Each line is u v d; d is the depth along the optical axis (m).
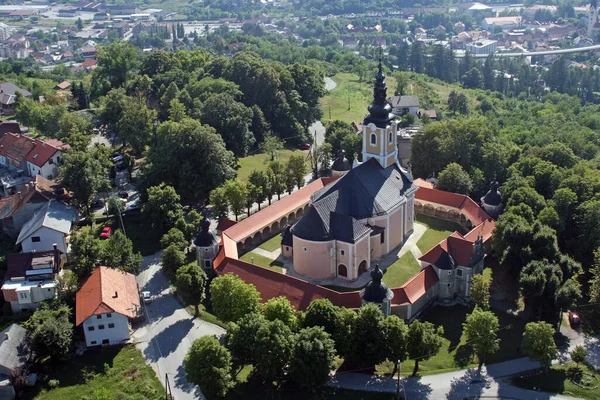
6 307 143.88
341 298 132.38
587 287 154.50
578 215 167.75
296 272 154.00
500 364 125.81
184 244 159.88
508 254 151.25
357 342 121.44
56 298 140.25
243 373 122.88
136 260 155.62
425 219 184.25
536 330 121.31
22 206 174.12
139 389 118.69
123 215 188.38
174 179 190.50
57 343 124.56
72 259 160.50
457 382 120.56
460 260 144.88
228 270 146.88
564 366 125.75
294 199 185.38
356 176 158.75
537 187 187.75
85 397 116.38
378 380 120.88
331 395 116.75
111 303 131.75
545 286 135.25
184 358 123.38
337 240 148.38
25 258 152.38
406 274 152.88
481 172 197.75
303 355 114.12
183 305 145.38
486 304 137.88
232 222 171.50
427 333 121.38
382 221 158.12
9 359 119.31
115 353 129.25
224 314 130.88
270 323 117.62
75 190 180.62
